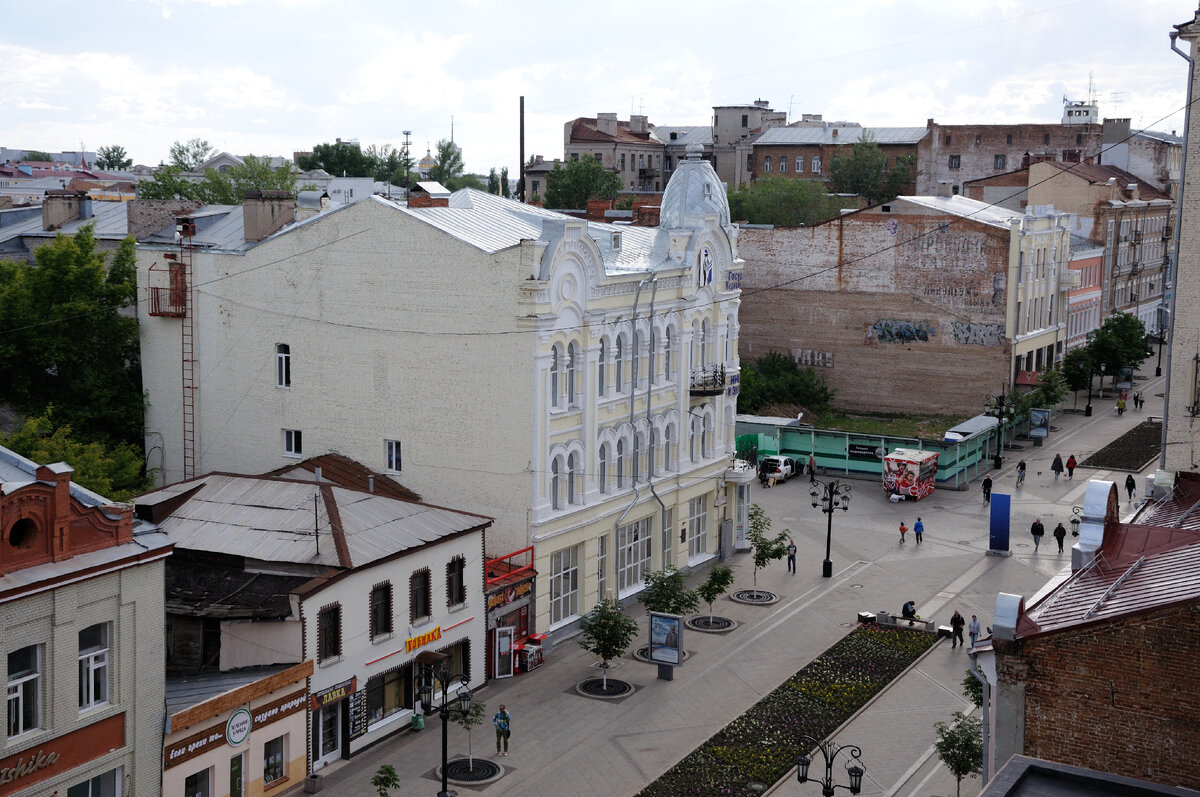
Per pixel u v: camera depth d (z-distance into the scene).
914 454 74.50
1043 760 18.61
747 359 98.44
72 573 29.11
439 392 49.12
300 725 36.91
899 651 48.94
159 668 31.86
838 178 157.00
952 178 157.38
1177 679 19.31
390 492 49.84
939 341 91.00
